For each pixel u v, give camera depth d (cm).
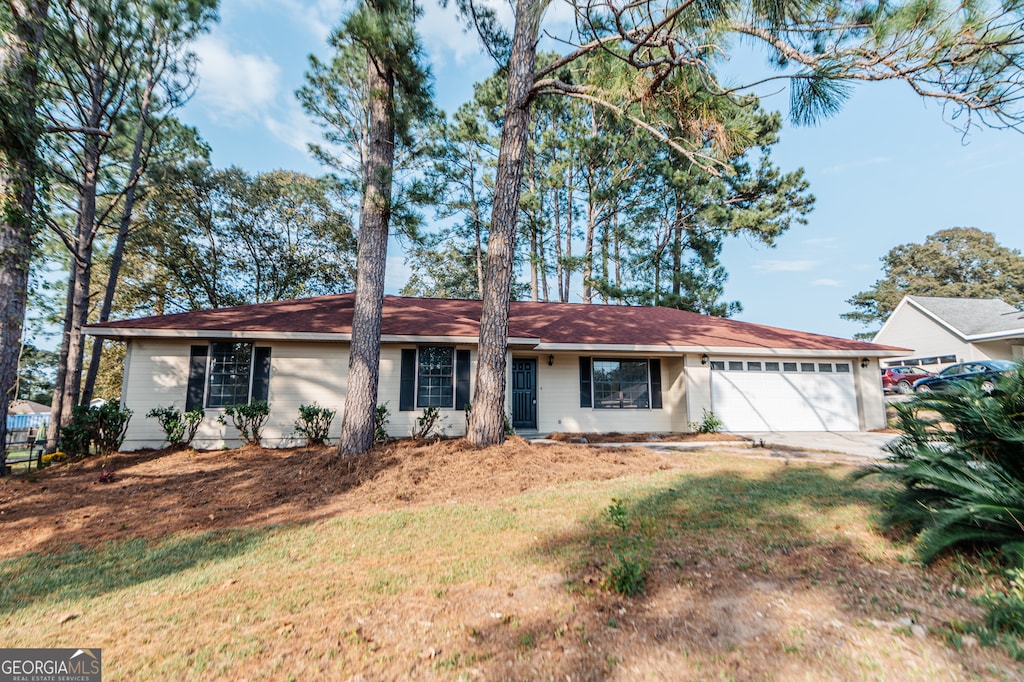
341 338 1069
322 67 1692
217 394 1041
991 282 3762
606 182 2378
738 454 909
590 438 1222
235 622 288
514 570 355
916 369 2166
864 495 532
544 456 768
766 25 519
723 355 1381
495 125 2469
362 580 345
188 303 2316
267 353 1069
